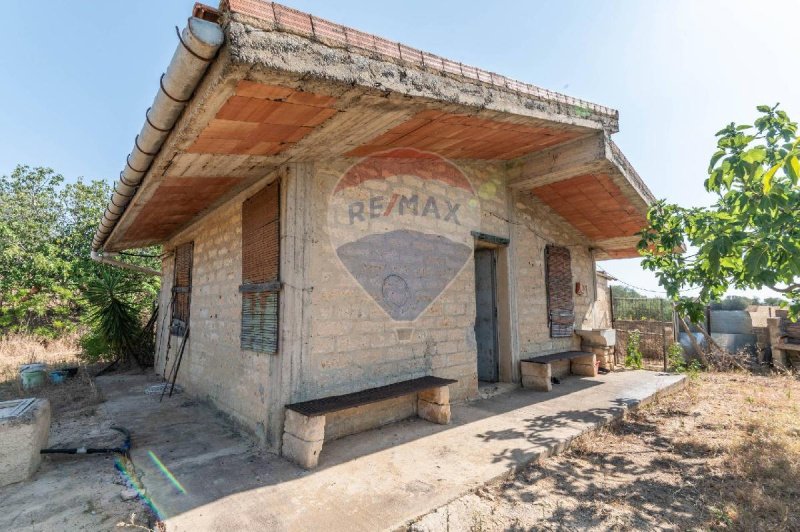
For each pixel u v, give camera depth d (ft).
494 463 11.64
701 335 35.37
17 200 54.24
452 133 13.74
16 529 8.68
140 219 18.78
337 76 8.02
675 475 11.60
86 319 37.27
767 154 10.62
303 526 8.56
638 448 13.75
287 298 12.89
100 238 23.15
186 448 13.25
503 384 21.67
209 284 19.77
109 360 33.42
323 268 13.78
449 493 9.93
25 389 23.97
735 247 11.47
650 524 9.04
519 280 23.29
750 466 11.91
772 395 21.18
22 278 47.03
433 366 17.21
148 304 44.60
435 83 10.20
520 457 12.06
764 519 9.35
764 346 32.27
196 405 19.08
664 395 21.09
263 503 9.51
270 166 13.47
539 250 25.22
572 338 27.22
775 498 10.28
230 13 6.78
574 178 21.24
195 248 22.29
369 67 8.68
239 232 16.88
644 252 18.48
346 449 12.77
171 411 18.08
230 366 16.65
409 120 11.29
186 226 23.24
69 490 10.48
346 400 12.85
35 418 11.68
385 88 8.94
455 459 11.94
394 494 9.88
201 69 7.31
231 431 15.06
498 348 22.48
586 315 29.32
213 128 9.13
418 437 13.80
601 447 13.83
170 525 8.63
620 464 12.41
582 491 10.57
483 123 13.29
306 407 12.09
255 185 15.48
